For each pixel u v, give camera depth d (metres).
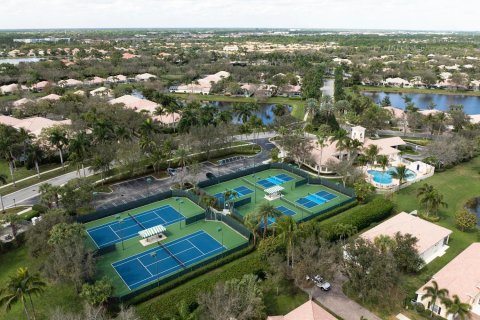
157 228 81.81
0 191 103.81
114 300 60.09
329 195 105.75
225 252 74.56
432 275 68.62
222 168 124.75
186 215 93.75
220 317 50.94
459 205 100.00
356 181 105.00
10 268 71.69
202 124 136.12
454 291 60.00
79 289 62.03
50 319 53.16
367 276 57.66
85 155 112.06
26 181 110.38
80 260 61.94
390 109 175.88
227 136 133.75
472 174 121.69
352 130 138.50
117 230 86.38
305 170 124.44
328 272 60.69
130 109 158.62
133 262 74.19
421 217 91.44
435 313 60.22
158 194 101.00
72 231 67.69
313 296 63.38
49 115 172.75
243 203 99.38
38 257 70.62
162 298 59.25
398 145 143.38
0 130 119.94
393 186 109.31
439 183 113.62
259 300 54.66
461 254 70.94
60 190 86.56
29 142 124.44
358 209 90.62
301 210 96.31
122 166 110.12
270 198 103.50
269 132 167.00
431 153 125.00
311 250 62.97
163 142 125.19
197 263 70.81
